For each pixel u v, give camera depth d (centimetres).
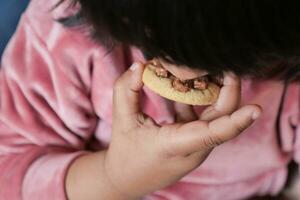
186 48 31
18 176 49
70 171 48
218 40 31
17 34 50
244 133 51
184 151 42
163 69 39
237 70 33
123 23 32
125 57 46
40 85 48
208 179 53
